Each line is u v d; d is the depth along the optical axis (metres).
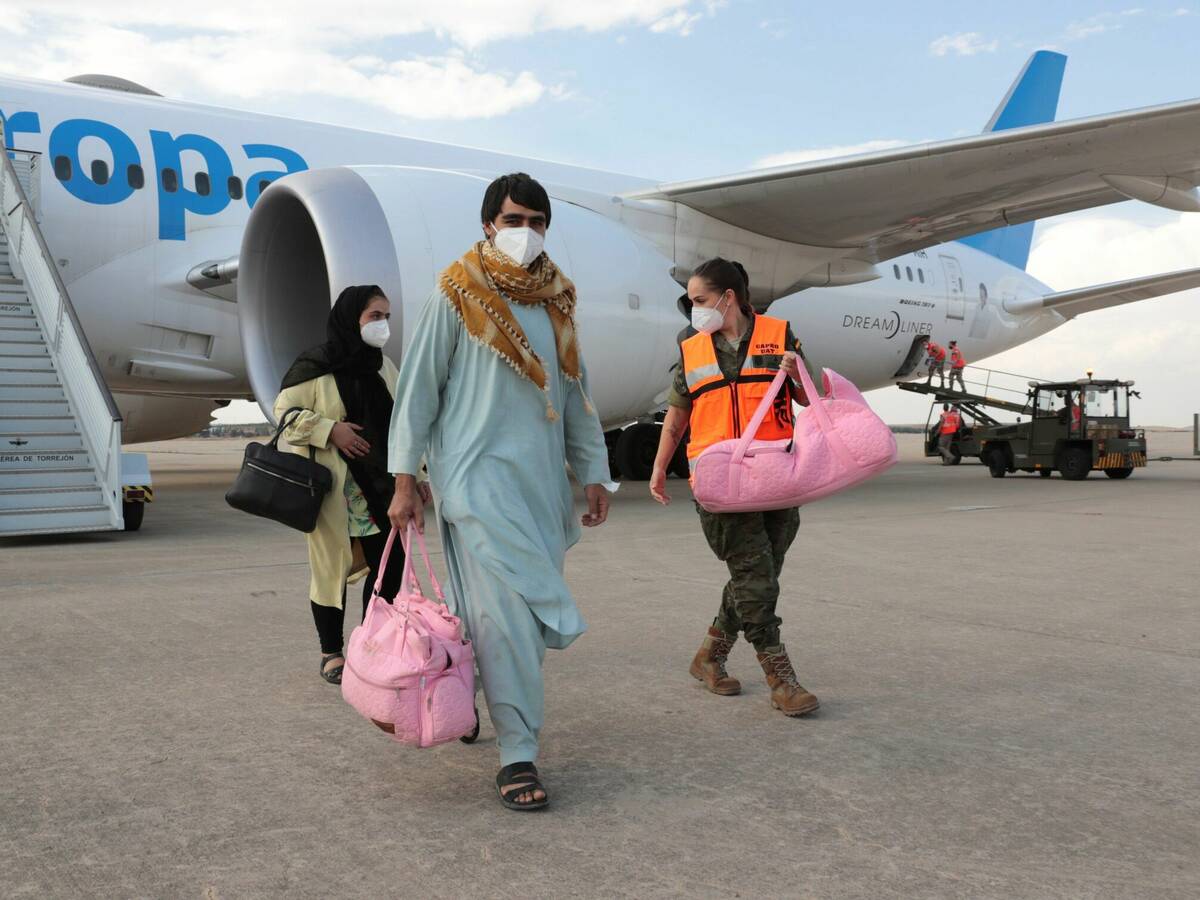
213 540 6.73
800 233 10.80
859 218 10.34
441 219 7.76
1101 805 2.17
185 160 9.55
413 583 2.28
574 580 5.18
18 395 7.37
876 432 2.69
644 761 2.47
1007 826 2.05
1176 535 7.12
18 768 2.35
